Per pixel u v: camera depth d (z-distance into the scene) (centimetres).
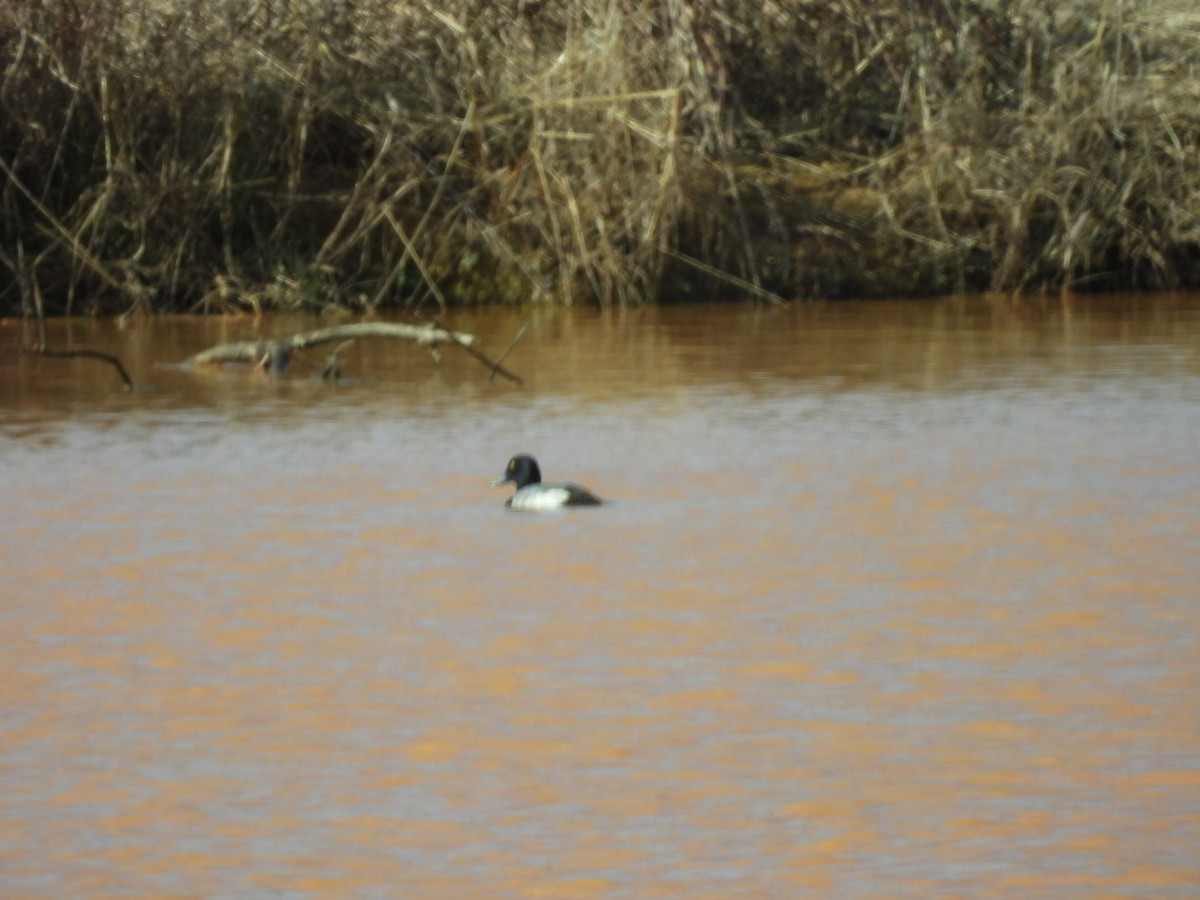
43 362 5606
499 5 6800
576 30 6738
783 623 2959
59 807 2281
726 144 6688
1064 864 2089
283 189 6638
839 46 7175
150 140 6550
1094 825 2184
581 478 4000
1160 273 7131
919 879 2059
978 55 6988
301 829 2205
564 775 2350
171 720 2564
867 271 6962
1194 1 7306
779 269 6869
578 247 6681
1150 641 2844
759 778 2331
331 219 6706
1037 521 3594
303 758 2416
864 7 7031
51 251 6525
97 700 2647
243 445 4384
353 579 3247
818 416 4669
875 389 5028
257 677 2736
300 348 5434
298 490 3922
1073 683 2655
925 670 2722
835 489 3875
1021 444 4306
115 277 6488
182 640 2914
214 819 2241
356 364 5575
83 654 2853
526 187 6669
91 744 2481
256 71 6562
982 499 3775
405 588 3183
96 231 6397
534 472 3822
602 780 2334
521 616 3011
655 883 2061
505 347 5838
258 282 6612
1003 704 2575
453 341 5206
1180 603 3038
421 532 3562
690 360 5525
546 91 6581
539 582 3212
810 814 2225
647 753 2420
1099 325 6184
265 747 2458
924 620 2964
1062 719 2509
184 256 6556
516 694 2645
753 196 6950
